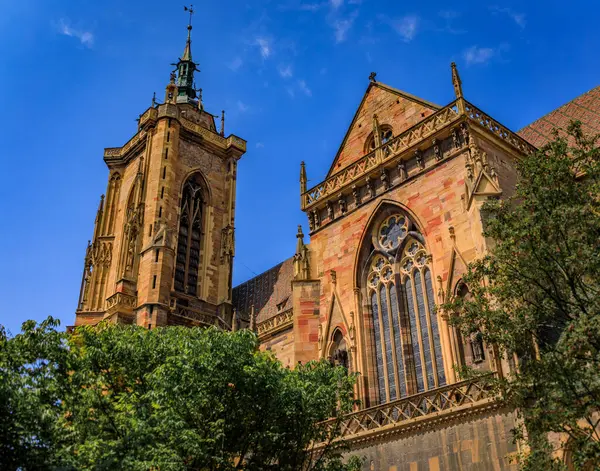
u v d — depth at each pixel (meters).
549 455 26.47
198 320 75.75
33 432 23.95
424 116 49.62
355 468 35.53
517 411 30.72
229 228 86.62
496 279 28.64
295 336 50.28
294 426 33.44
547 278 27.06
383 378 45.31
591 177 28.58
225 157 92.31
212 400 31.72
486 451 34.00
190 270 81.75
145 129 87.56
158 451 26.36
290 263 84.44
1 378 24.50
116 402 32.16
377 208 49.16
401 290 45.97
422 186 46.50
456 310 31.23
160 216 78.88
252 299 84.75
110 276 83.00
